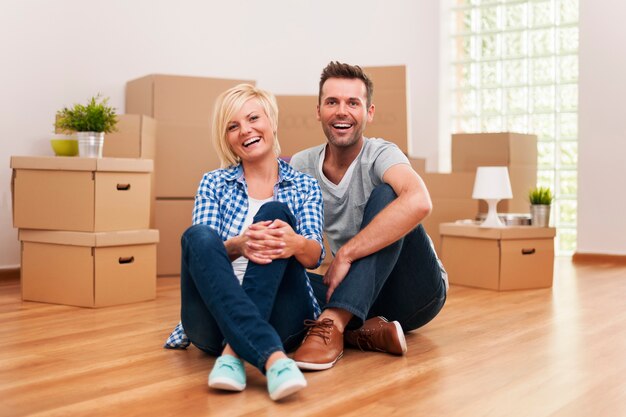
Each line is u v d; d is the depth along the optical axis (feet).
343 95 6.52
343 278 6.09
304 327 6.04
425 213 6.07
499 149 14.14
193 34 14.52
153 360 6.18
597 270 13.71
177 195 12.30
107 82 13.03
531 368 5.93
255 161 6.34
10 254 11.60
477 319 8.34
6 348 6.63
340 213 6.93
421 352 6.53
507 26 17.31
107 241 9.00
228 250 5.76
